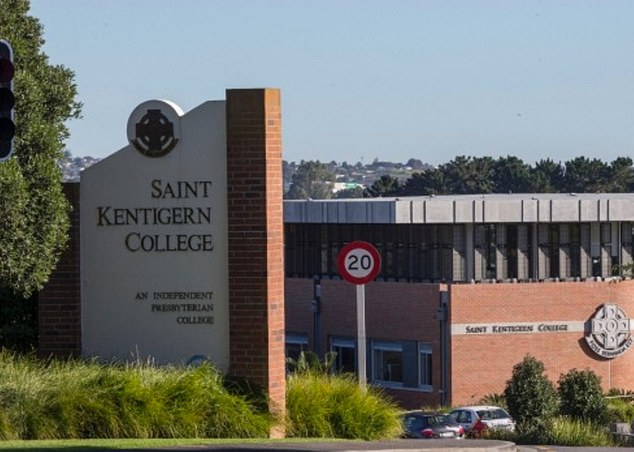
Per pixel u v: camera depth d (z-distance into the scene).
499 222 94.56
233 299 31.89
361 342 34.28
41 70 32.78
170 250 32.19
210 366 31.56
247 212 31.84
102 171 32.50
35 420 28.41
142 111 32.25
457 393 92.62
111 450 25.52
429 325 93.56
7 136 22.44
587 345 95.62
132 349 32.38
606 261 97.81
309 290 101.06
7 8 32.25
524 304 94.12
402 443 30.62
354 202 98.00
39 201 31.41
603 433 53.09
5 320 35.56
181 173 32.12
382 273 97.88
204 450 26.22
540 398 68.06
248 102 31.83
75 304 32.56
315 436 32.50
